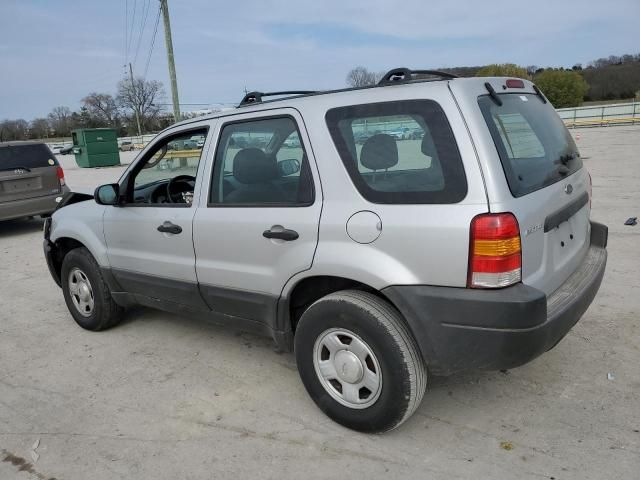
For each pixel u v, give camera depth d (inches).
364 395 117.1
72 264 185.3
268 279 127.2
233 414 130.3
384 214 106.6
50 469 113.2
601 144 859.4
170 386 145.9
